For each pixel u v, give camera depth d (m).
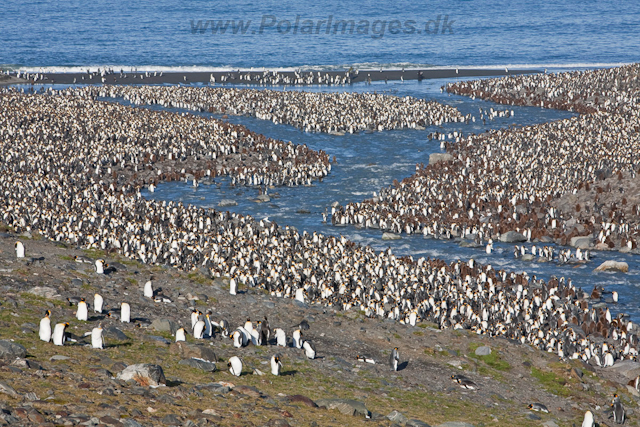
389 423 23.33
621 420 29.95
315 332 36.66
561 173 79.38
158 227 60.84
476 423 25.75
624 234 63.66
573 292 49.84
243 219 65.25
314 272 50.03
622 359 39.50
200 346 28.25
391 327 39.16
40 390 19.84
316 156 93.62
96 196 71.81
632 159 80.06
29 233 50.16
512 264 58.50
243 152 96.00
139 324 31.67
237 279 45.03
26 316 29.00
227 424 19.66
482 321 42.81
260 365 28.75
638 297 50.62
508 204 71.94
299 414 22.45
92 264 42.12
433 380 31.78
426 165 92.31
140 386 22.22
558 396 32.53
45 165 82.94
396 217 68.69
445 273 52.31
